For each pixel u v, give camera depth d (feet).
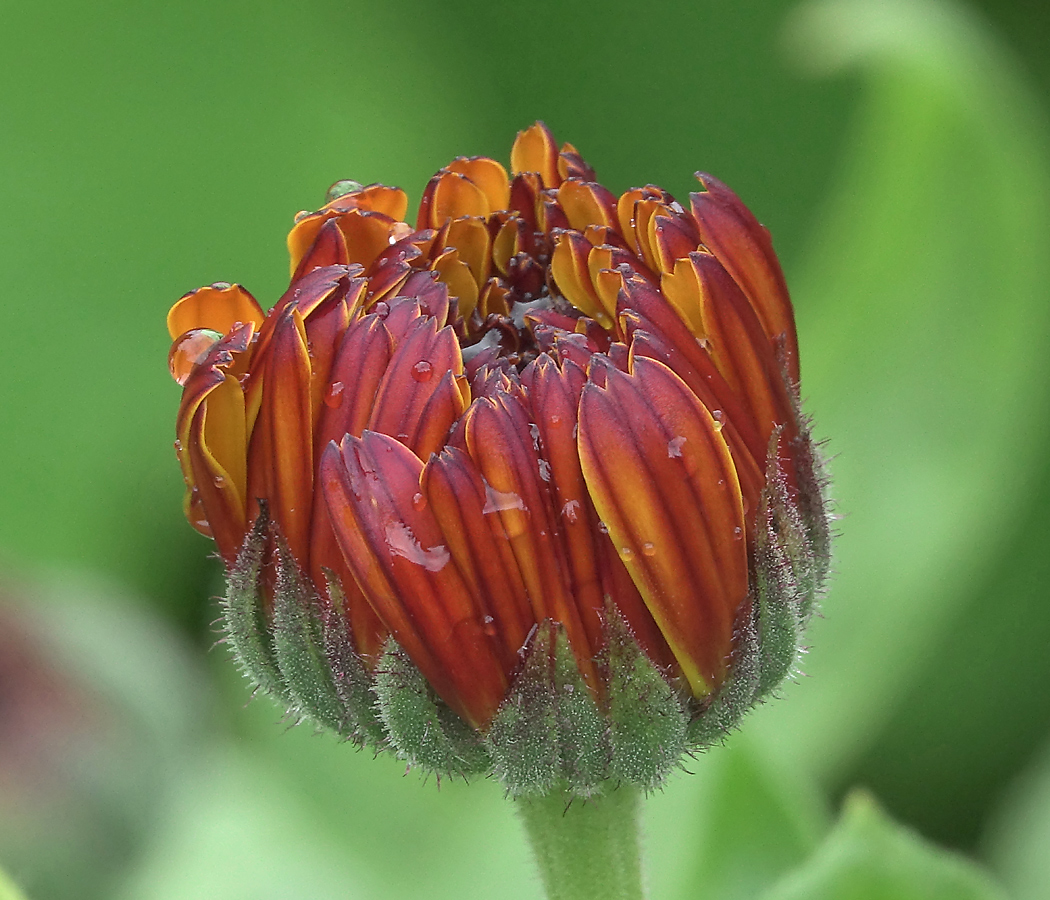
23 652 0.91
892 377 0.95
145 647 0.97
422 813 0.86
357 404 0.69
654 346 0.69
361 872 0.85
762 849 0.82
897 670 0.89
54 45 1.11
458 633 0.68
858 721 0.87
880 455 0.93
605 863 0.72
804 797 0.85
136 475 1.12
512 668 0.68
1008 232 0.93
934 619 0.91
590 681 0.68
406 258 0.71
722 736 0.69
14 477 1.11
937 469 0.93
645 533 0.68
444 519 0.68
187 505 0.70
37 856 0.86
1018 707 1.05
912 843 0.77
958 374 0.94
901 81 0.91
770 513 0.69
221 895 0.84
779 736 0.87
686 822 0.83
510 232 0.73
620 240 0.72
